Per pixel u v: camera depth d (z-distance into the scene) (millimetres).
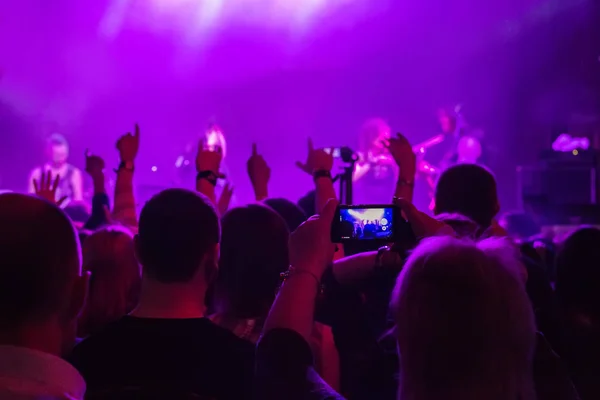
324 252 1388
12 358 1111
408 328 1140
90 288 2219
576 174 9086
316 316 1862
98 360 1544
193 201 1665
